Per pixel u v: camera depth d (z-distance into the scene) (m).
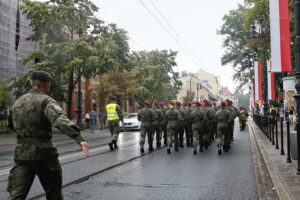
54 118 3.14
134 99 39.59
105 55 24.97
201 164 9.07
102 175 7.41
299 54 7.84
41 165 3.27
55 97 26.00
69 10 24.30
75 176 7.18
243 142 16.16
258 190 6.04
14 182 3.21
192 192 5.88
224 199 5.43
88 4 26.36
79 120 28.80
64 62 24.72
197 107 11.69
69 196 5.58
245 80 48.03
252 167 8.61
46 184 3.43
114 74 33.78
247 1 26.52
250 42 30.17
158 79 43.69
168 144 11.61
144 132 11.74
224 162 9.47
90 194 5.72
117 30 28.17
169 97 48.00
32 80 3.43
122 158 10.02
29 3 24.33
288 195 5.28
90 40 26.69
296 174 7.04
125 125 26.81
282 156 9.94
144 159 10.02
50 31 24.59
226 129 11.52
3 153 12.11
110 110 12.59
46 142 3.31
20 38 28.08
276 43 9.71
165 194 5.74
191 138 14.52
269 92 20.80
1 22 25.58
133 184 6.51
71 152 11.58
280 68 9.66
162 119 13.61
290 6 20.95
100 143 15.31
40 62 24.25
